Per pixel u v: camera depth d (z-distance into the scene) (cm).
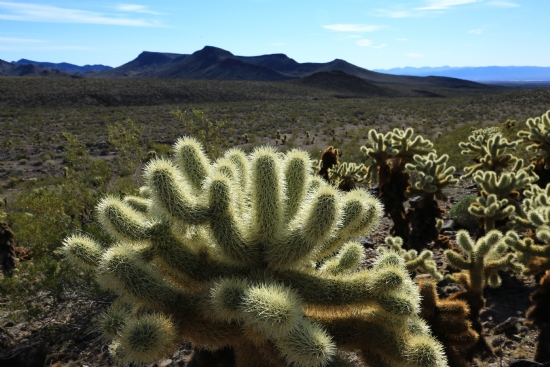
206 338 296
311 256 304
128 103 6156
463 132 2764
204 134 1309
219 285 273
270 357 288
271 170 299
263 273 304
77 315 562
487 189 689
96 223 693
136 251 304
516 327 482
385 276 289
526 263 459
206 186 302
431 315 366
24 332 538
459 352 419
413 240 686
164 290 289
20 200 831
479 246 444
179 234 312
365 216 324
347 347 307
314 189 349
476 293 439
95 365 471
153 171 292
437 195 677
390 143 706
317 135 3281
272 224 301
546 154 814
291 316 244
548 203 578
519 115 4125
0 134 3170
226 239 302
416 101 7031
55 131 3338
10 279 578
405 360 285
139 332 259
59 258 625
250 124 3947
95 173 1061
